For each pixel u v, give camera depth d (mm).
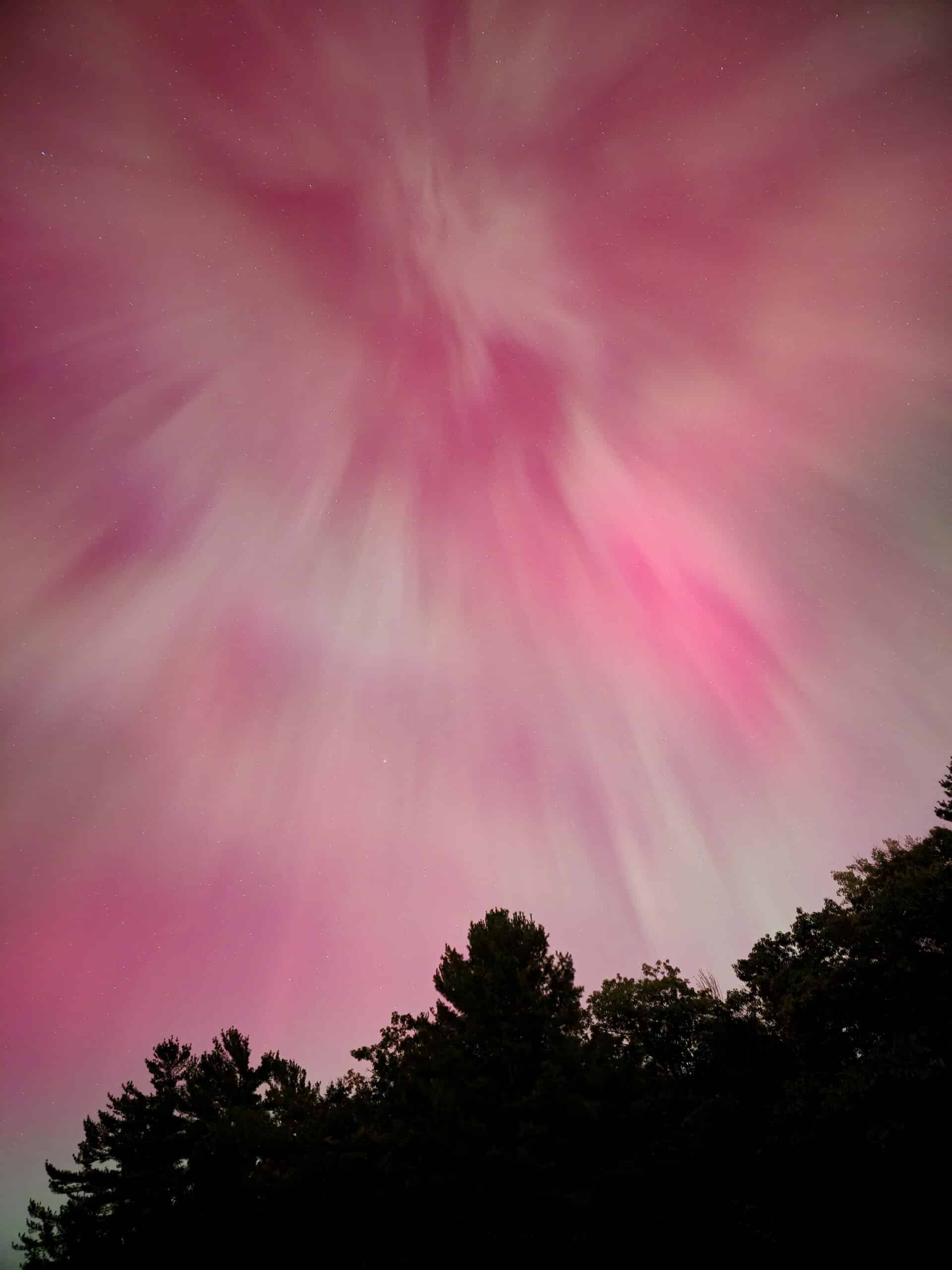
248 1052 34250
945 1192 18469
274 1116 28250
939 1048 19094
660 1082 23594
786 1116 20859
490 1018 24078
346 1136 24938
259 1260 22938
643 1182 19234
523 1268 18734
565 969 25938
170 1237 25375
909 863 23688
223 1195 26000
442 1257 19547
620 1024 29172
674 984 29812
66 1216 29938
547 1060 22219
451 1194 19781
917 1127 18312
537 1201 19094
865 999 21844
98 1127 32188
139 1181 29344
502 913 27406
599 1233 18719
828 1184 19625
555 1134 20656
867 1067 19484
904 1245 18781
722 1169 20406
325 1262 21297
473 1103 21797
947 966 20844
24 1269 29297
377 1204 21031
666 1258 18984
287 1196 22469
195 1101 31719
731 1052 24703
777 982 25141
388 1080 26141
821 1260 19109
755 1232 19422
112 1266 26234
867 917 23391
